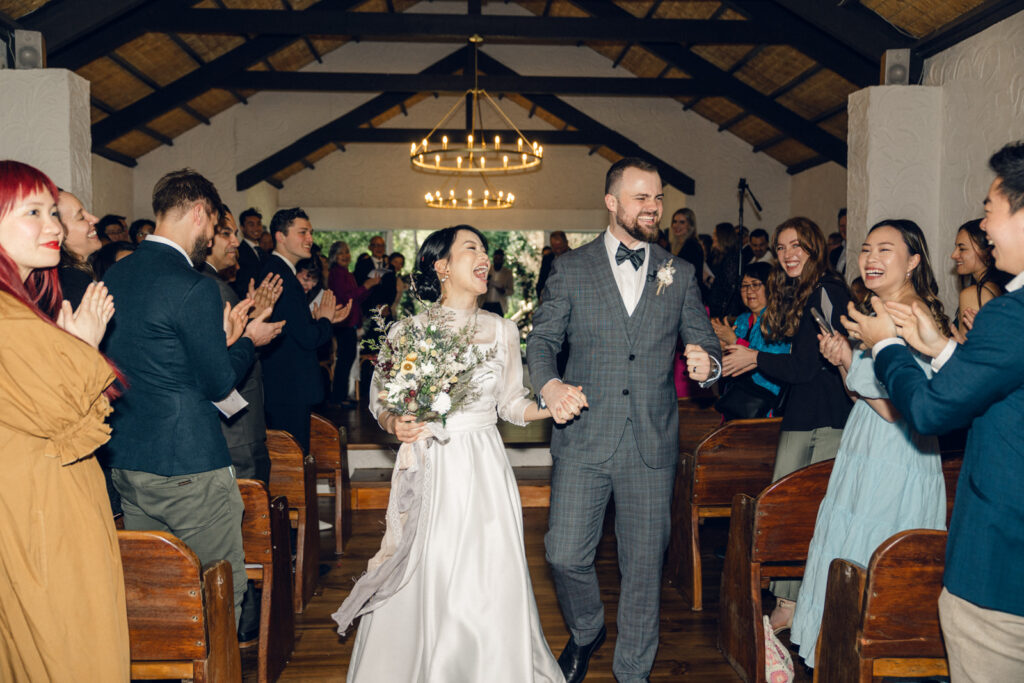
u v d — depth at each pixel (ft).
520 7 36.76
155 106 27.61
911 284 7.63
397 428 6.97
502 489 7.29
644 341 7.77
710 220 37.01
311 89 30.22
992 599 4.58
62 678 5.26
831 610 6.68
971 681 4.81
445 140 30.45
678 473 11.39
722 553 13.07
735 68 29.45
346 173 39.22
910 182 14.49
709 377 7.35
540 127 38.96
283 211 11.77
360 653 7.22
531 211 39.81
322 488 16.69
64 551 5.26
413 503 7.07
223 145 33.68
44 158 13.03
